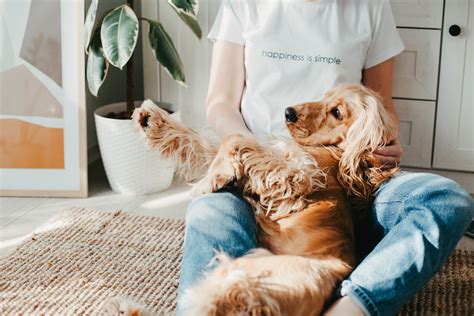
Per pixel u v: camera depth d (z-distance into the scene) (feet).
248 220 4.23
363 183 4.69
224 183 4.45
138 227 7.39
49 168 8.21
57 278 6.24
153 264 6.59
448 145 8.54
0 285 6.07
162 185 8.49
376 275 4.02
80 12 8.06
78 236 7.11
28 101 8.15
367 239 4.75
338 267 4.06
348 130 4.79
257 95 5.77
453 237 4.24
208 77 8.91
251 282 3.61
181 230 7.36
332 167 4.74
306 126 4.91
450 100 8.39
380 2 5.85
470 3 8.04
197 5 7.79
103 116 8.66
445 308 5.97
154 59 9.00
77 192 8.23
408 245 4.13
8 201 8.10
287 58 5.71
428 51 8.28
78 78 8.11
